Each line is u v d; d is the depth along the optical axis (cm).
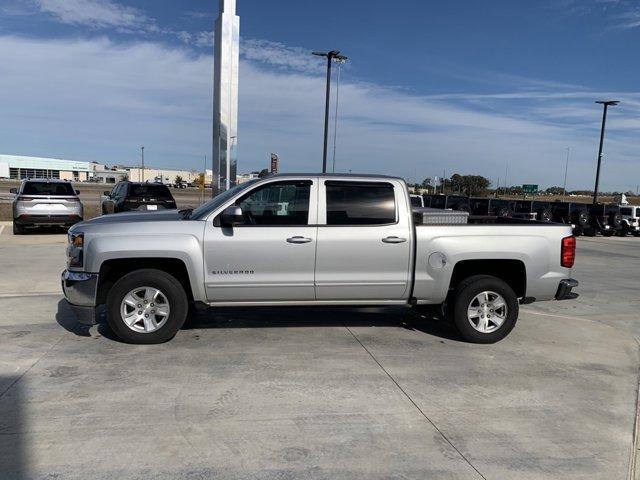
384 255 601
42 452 356
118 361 531
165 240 570
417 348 602
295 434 390
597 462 363
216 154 1362
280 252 585
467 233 612
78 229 577
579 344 642
